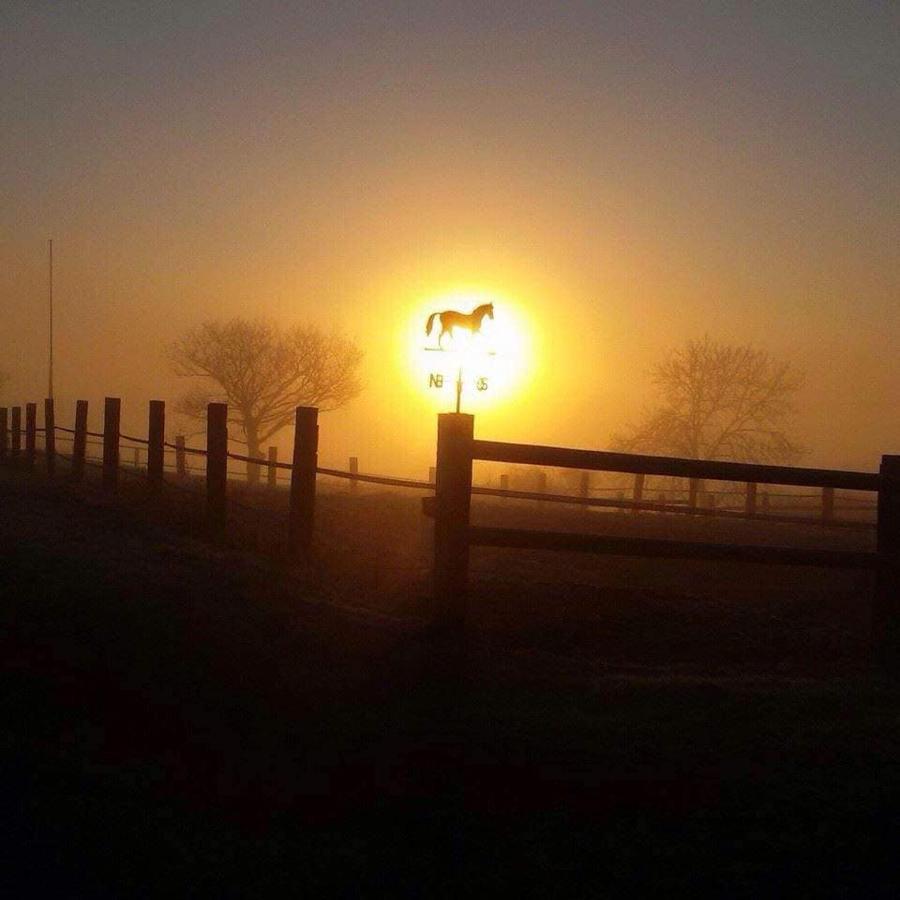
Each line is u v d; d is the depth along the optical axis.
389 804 6.21
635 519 24.59
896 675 9.26
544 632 11.18
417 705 7.61
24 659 7.88
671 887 5.54
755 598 14.77
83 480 21.80
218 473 14.77
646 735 7.28
